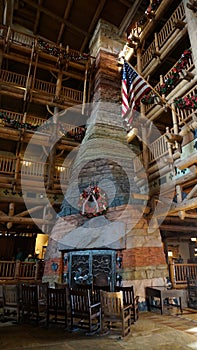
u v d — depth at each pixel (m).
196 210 10.08
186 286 8.73
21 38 14.52
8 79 12.75
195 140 6.43
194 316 6.70
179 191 7.15
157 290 7.22
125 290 6.32
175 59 11.52
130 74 7.97
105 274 8.07
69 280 8.49
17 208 12.66
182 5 8.97
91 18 14.18
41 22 14.35
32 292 5.88
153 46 10.46
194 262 12.65
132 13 13.55
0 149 13.23
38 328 5.42
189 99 6.58
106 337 4.80
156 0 10.13
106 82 13.49
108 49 14.25
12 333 5.02
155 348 4.19
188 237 11.99
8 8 12.85
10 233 13.02
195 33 7.43
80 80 14.63
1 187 10.74
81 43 15.73
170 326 5.64
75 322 5.98
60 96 12.36
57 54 12.41
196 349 4.18
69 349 4.09
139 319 6.36
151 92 9.07
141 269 7.87
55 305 5.62
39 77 14.66
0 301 7.44
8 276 10.25
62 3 13.16
